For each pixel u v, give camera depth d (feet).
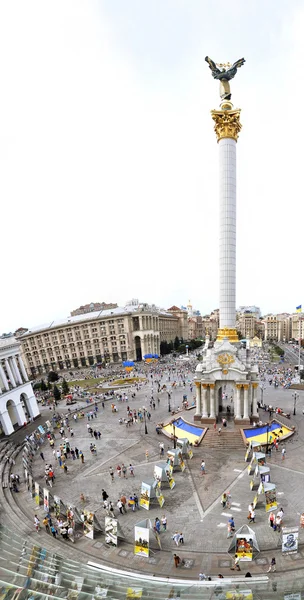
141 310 567.59
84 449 167.22
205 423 182.80
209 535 94.12
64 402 281.74
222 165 185.06
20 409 215.31
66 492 124.16
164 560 84.12
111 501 116.26
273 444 155.94
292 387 275.39
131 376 377.30
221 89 186.60
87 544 91.50
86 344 575.38
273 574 76.74
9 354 221.87
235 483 124.67
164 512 107.55
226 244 188.03
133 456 154.92
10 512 109.29
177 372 379.14
